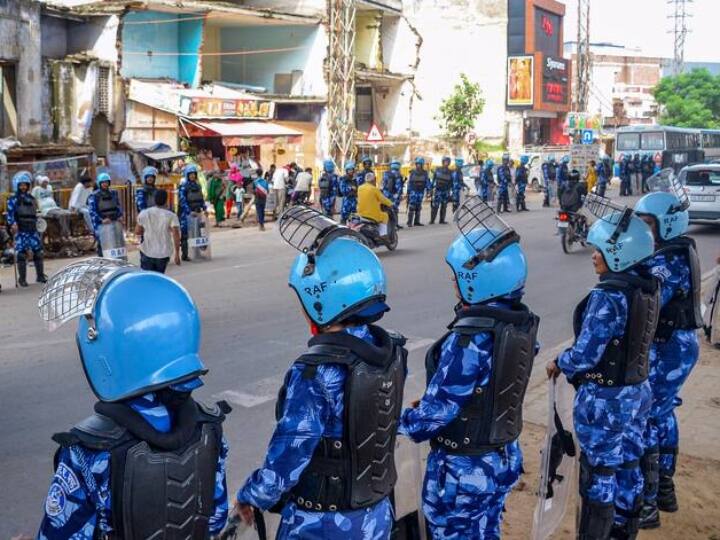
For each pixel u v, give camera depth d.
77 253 16.36
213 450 2.21
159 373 2.10
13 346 8.76
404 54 38.09
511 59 51.62
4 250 15.11
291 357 8.27
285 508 2.71
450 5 48.94
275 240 18.72
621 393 3.86
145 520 2.04
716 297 8.37
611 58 74.69
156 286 2.19
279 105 31.17
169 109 24.14
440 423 3.13
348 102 32.38
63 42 23.75
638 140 42.97
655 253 4.62
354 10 32.34
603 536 3.92
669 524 4.60
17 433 6.07
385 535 2.76
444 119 45.06
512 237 3.26
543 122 55.94
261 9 29.00
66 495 2.04
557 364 4.00
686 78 68.12
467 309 3.24
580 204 16.22
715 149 50.34
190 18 26.98
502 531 4.44
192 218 15.15
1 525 4.62
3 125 20.61
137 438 2.05
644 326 3.82
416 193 22.03
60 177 20.02
